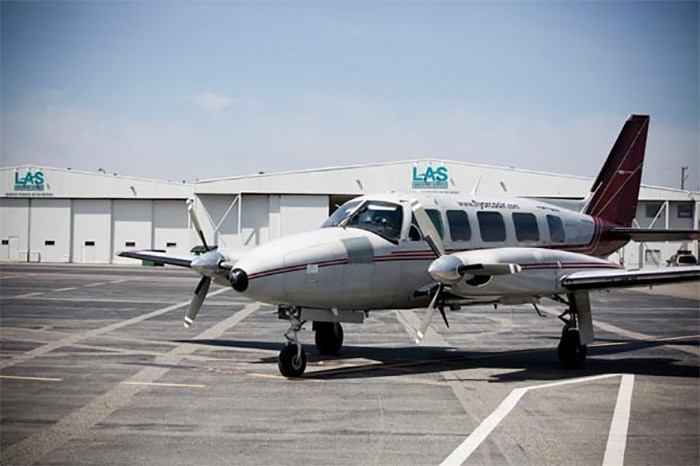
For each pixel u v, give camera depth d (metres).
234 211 58.72
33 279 36.59
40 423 8.53
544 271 12.05
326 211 56.31
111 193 61.25
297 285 11.21
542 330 18.50
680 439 8.10
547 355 14.37
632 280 11.67
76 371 11.87
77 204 61.84
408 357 13.87
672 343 16.50
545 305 25.91
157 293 28.59
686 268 11.88
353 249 11.82
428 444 7.79
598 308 25.73
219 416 8.92
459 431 8.34
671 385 11.25
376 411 9.27
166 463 7.06
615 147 16.73
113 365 12.46
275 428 8.38
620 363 13.53
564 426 8.61
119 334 16.47
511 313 22.78
